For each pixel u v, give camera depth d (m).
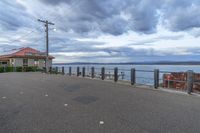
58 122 4.64
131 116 5.12
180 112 5.50
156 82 10.45
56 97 7.83
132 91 9.32
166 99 7.35
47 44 28.33
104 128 4.23
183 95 8.23
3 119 4.89
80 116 5.12
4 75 22.16
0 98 7.69
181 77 10.62
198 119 4.86
